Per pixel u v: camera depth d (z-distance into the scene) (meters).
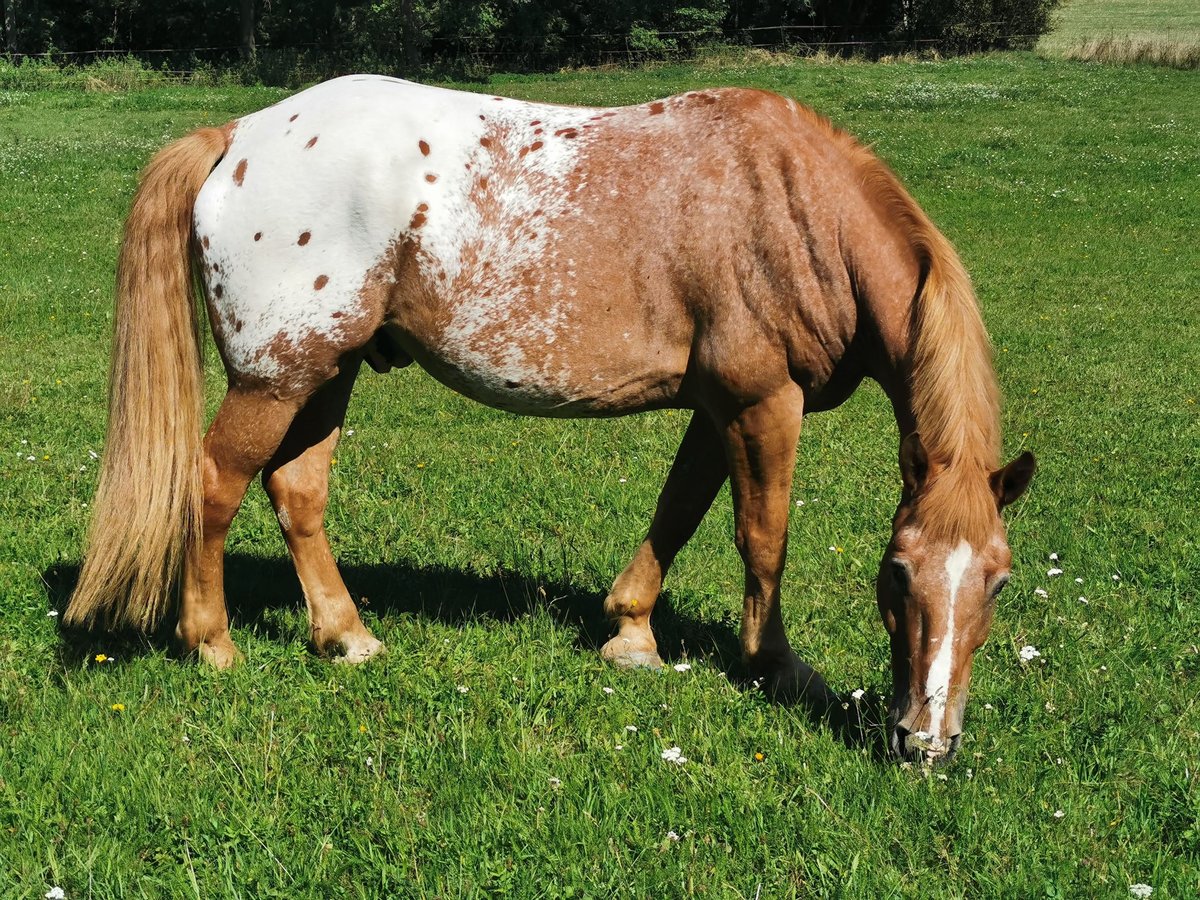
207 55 42.94
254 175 4.11
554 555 5.63
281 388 4.18
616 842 3.38
